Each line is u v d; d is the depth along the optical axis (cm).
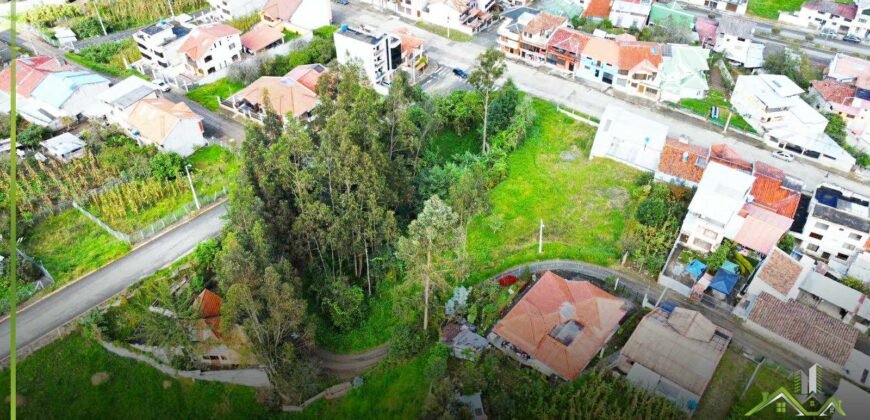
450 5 12025
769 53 11319
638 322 6531
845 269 7231
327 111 7831
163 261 7512
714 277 6881
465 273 7044
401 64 10906
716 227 7131
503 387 5831
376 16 12875
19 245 7731
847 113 9750
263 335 5981
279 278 5834
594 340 6166
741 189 7331
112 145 9344
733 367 6038
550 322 6303
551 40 10881
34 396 6175
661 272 7031
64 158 9012
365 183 6694
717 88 10725
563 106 10150
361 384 6141
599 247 7569
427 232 5875
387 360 6253
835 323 6278
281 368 6006
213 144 9588
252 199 6781
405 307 6662
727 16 11862
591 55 10475
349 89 7900
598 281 7125
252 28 12156
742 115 9856
